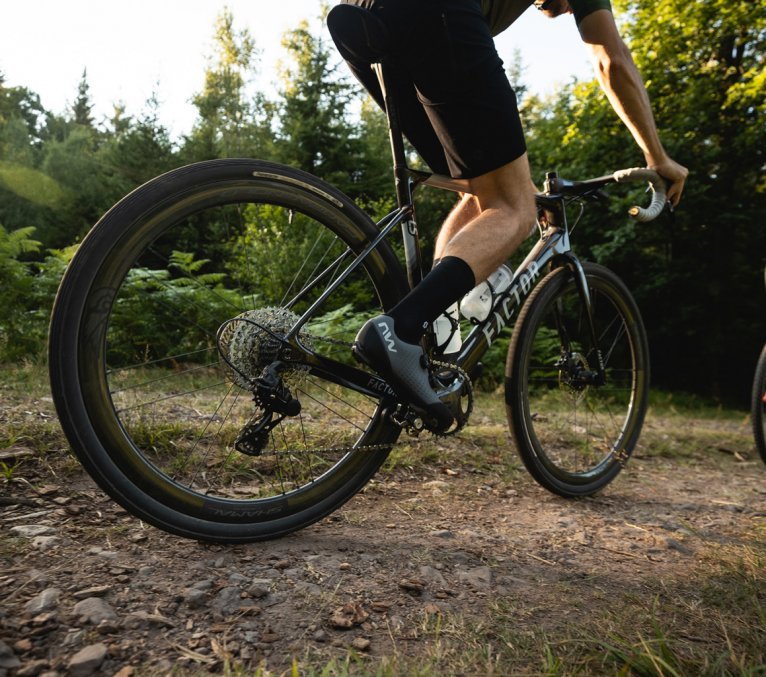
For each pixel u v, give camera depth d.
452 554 1.37
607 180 1.88
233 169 1.35
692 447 3.10
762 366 2.67
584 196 2.03
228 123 24.84
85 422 1.17
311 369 1.39
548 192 1.95
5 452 1.59
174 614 1.01
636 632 1.07
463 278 1.38
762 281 10.12
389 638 1.01
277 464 1.73
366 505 1.66
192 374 2.41
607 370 2.30
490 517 1.67
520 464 2.21
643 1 10.39
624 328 2.26
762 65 9.74
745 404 9.72
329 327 1.83
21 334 4.01
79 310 1.17
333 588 1.15
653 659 0.92
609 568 1.37
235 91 26.14
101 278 1.19
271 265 2.01
